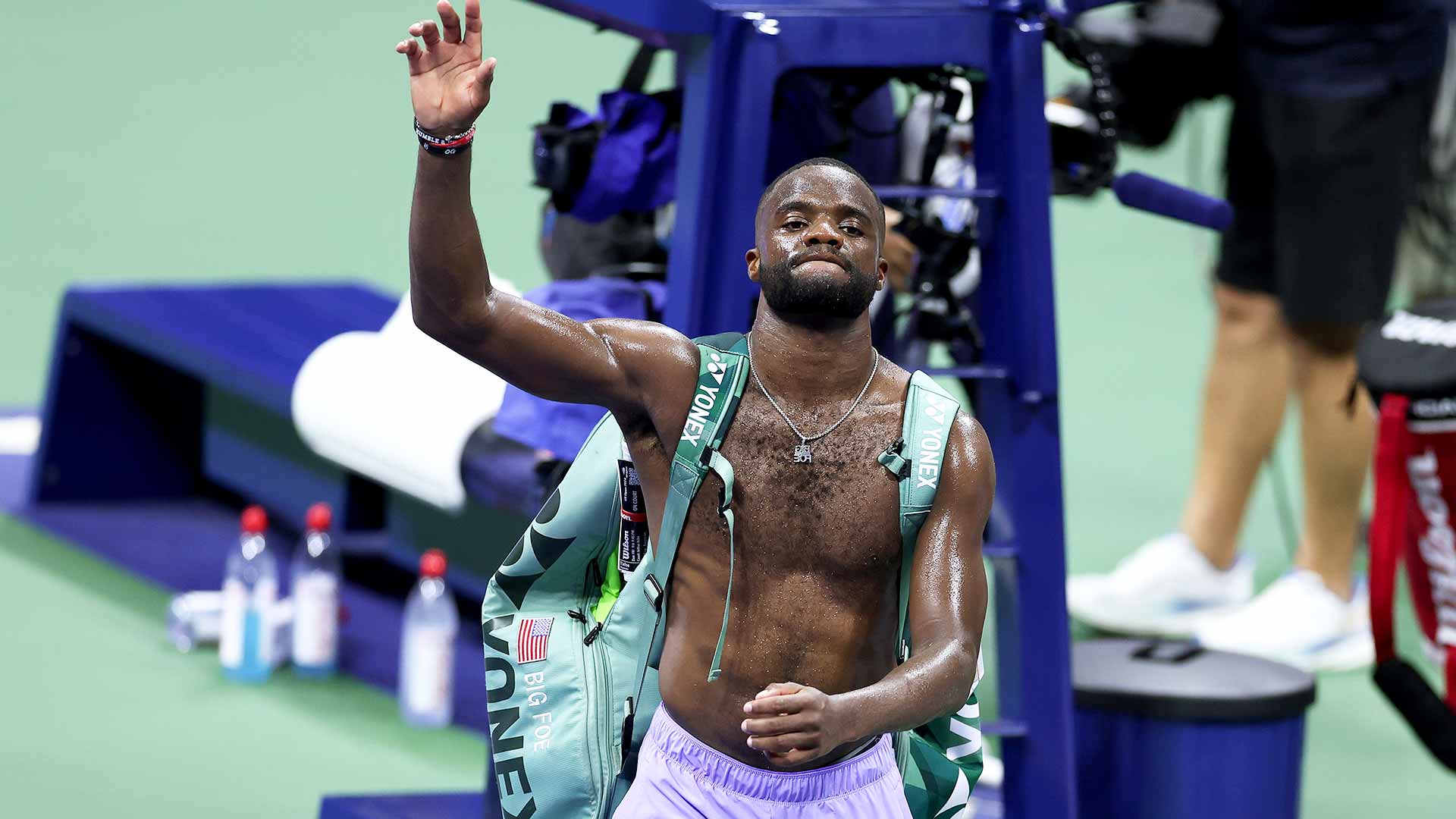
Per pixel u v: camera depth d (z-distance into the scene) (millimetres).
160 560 24594
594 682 11547
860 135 16438
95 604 23125
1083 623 23750
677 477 10125
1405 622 23453
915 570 10023
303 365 23672
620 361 10109
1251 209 22688
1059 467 15398
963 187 16266
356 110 44750
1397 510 16312
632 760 11406
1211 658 17500
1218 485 23219
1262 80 22031
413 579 24156
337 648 21828
